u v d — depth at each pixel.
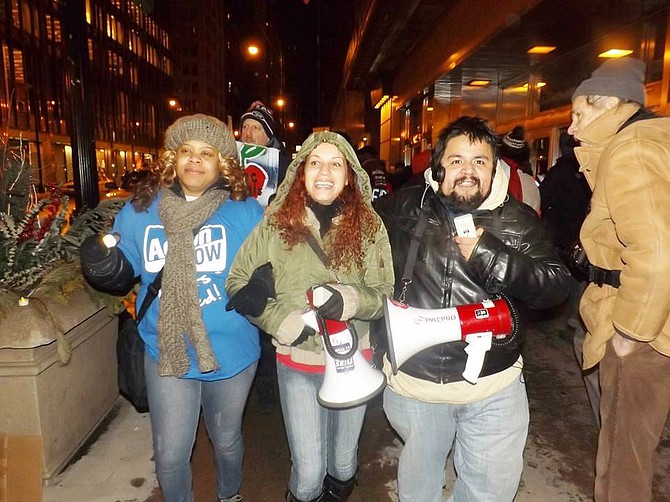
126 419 3.53
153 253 2.16
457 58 8.56
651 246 1.83
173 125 2.20
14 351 2.61
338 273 2.09
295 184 2.09
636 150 1.90
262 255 2.12
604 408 2.21
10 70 31.16
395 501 2.81
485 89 11.04
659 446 3.16
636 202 1.87
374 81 20.22
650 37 5.86
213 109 89.69
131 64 57.81
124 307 3.34
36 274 2.88
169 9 72.38
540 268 1.86
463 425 2.04
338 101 35.19
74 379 3.08
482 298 1.97
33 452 2.59
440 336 1.82
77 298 2.96
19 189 3.02
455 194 1.96
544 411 3.69
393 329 1.82
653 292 1.83
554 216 4.39
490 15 6.68
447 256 1.99
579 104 2.27
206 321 2.15
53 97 36.69
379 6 9.75
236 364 2.22
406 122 16.86
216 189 2.20
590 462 3.10
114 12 52.81
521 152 4.62
